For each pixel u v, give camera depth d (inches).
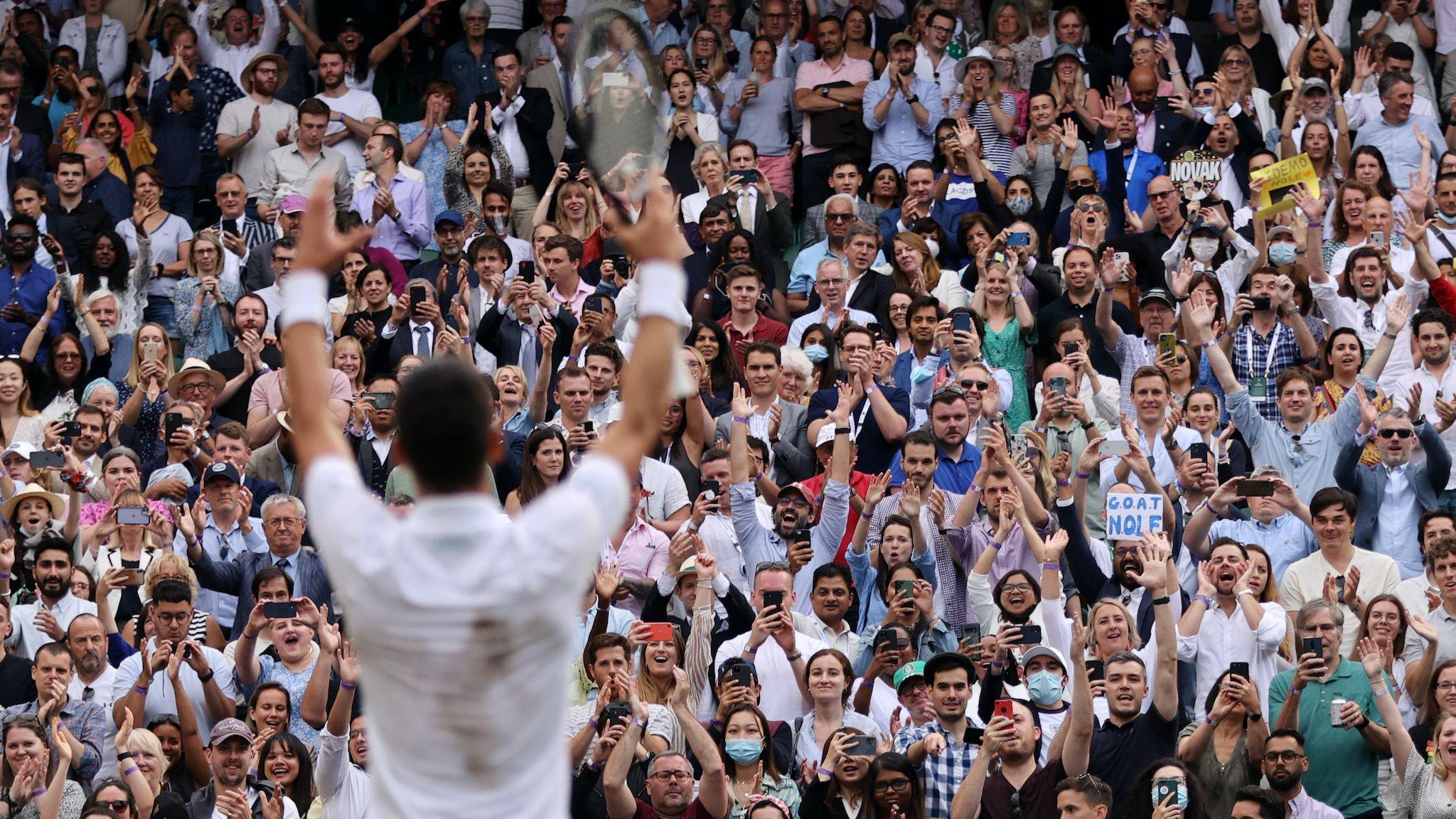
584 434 1833.2
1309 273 2190.0
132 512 1766.7
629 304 2193.7
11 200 2600.9
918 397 2041.1
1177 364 2036.2
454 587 463.5
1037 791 1379.2
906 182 2460.6
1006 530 1708.9
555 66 2674.7
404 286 2410.2
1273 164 2329.0
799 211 2684.5
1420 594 1723.7
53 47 2851.9
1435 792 1440.7
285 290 496.1
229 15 2802.7
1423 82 2728.8
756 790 1422.2
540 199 2608.3
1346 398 1932.8
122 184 2600.9
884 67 2711.6
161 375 2156.7
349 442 1952.5
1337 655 1526.8
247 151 2655.0
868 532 1748.3
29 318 2297.0
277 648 1606.8
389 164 2518.5
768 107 2706.7
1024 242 2223.2
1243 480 1752.0
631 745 1368.1
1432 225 2331.4
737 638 1587.1
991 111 2588.6
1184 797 1314.0
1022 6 2719.0
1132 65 2659.9
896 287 2255.2
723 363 2075.5
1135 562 1663.4
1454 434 1961.1
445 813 473.4
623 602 1717.5
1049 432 1930.4
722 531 1775.3
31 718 1451.8
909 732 1471.5
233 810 1390.3
